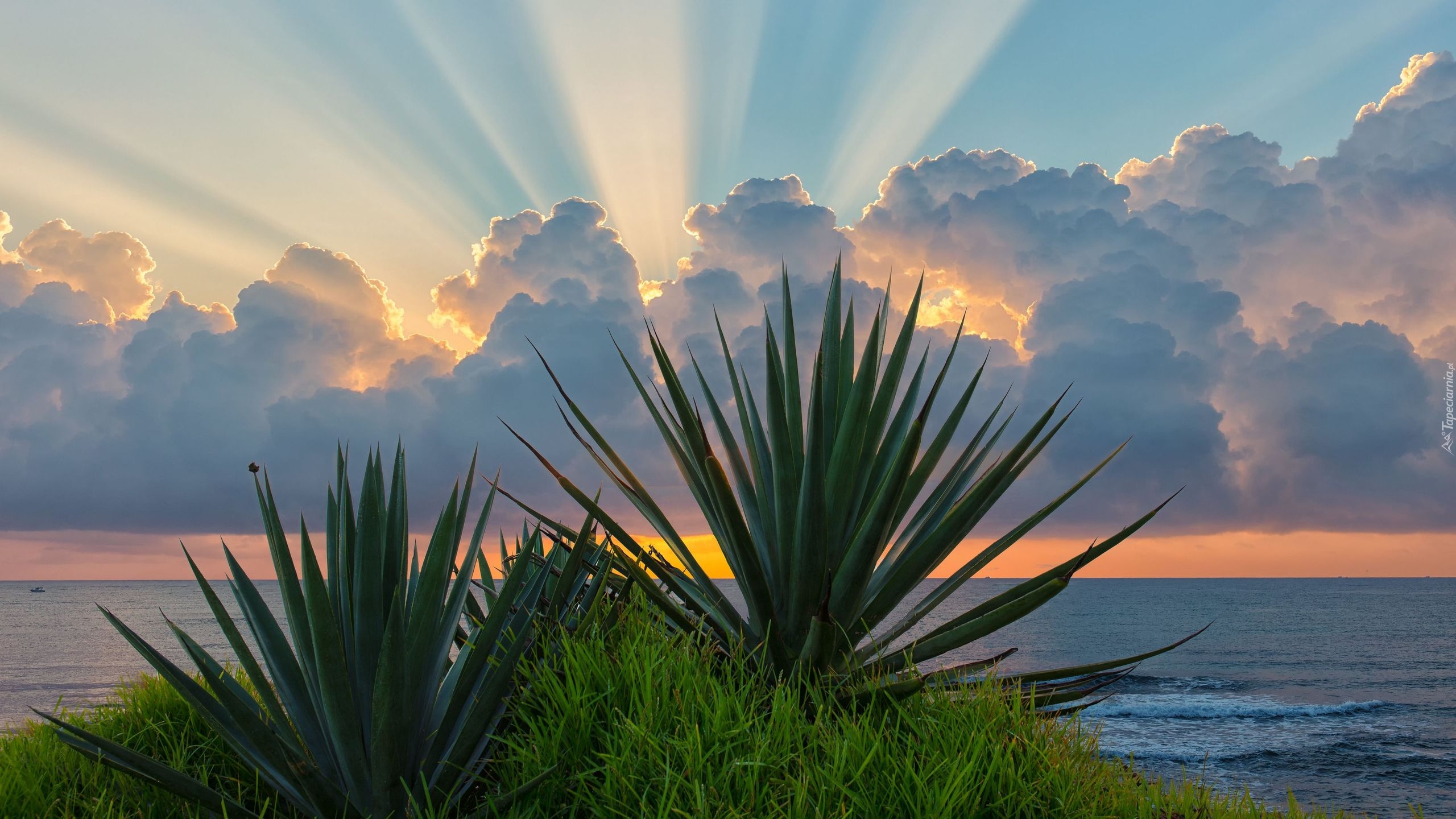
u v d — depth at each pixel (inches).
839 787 95.1
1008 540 130.6
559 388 138.9
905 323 138.6
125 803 121.0
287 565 105.9
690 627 135.7
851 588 127.8
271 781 101.2
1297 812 119.5
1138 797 113.8
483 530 118.1
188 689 101.9
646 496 143.2
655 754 99.4
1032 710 125.5
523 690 115.4
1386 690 1461.6
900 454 117.2
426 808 101.6
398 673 94.3
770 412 129.3
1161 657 1993.1
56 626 2657.5
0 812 114.9
